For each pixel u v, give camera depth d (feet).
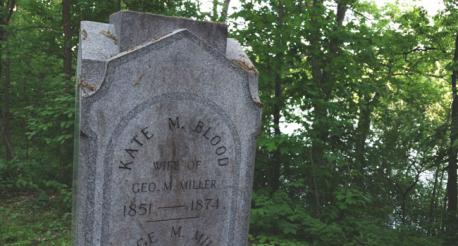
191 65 10.46
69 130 22.33
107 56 9.84
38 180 25.48
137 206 10.35
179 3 27.45
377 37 24.81
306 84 21.47
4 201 23.72
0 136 31.24
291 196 22.99
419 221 27.12
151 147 10.31
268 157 22.95
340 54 22.03
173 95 10.37
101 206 9.96
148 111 10.16
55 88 24.06
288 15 21.39
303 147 20.59
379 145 25.82
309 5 22.09
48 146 24.26
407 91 31.22
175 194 10.76
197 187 11.01
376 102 24.77
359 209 21.89
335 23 21.67
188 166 10.82
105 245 10.12
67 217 20.63
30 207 22.50
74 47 29.25
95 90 9.53
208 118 10.85
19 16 34.30
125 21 9.93
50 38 29.07
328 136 21.94
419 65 33.99
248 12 21.76
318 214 20.57
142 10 27.20
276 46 20.97
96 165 9.77
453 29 30.40
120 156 10.00
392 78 26.58
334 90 22.45
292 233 18.62
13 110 29.32
